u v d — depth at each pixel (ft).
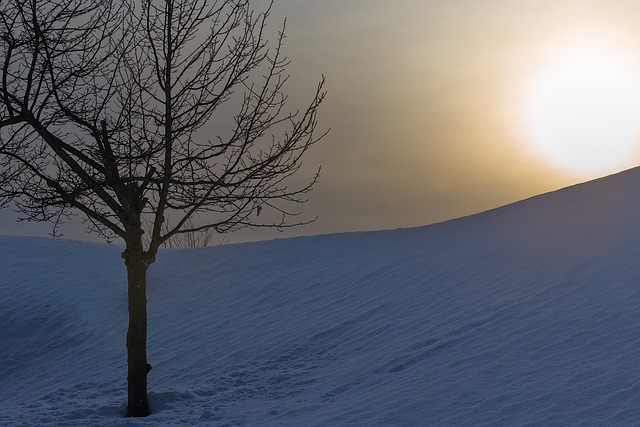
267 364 39.40
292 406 29.17
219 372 39.58
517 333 32.12
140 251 30.81
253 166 30.73
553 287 38.40
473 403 24.11
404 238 65.98
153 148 29.94
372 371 32.78
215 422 27.48
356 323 43.57
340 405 27.71
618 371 24.13
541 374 25.75
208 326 52.75
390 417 24.27
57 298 65.26
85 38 29.58
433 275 50.29
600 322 30.50
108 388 38.75
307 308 51.01
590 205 55.16
